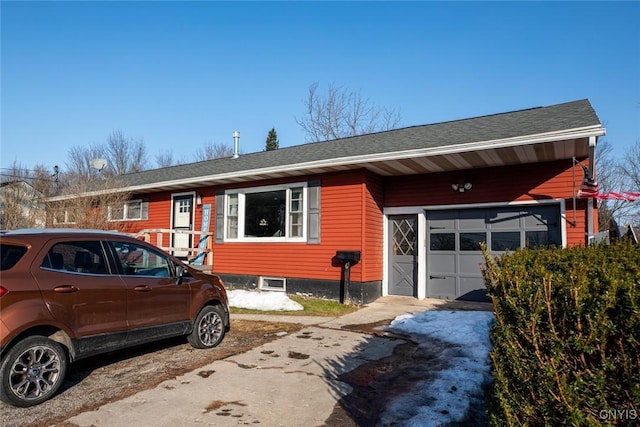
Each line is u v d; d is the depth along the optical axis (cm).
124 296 496
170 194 1462
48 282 427
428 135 1012
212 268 1301
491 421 258
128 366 524
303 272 1106
